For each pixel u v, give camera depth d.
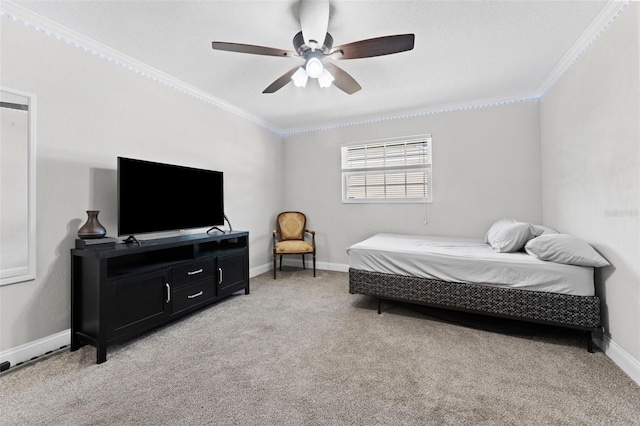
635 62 1.59
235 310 2.76
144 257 2.64
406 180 4.04
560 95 2.67
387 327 2.36
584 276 1.96
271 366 1.78
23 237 1.89
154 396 1.50
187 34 2.17
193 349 2.01
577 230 2.33
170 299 2.37
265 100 3.53
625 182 1.70
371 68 2.71
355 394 1.51
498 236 2.57
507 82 3.01
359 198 4.34
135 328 2.08
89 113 2.26
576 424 1.29
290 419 1.33
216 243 3.43
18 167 1.88
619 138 1.75
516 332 2.25
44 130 2.00
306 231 4.34
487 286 2.25
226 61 2.58
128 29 2.10
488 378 1.64
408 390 1.54
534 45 2.29
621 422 1.29
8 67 1.83
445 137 3.76
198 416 1.35
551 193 2.95
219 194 3.32
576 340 2.11
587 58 2.14
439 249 2.67
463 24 2.03
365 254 2.74
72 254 2.05
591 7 1.84
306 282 3.76
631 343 1.66
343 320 2.51
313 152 4.64
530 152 3.33
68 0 1.79
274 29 2.11
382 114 4.04
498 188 3.49
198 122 3.26
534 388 1.55
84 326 2.00
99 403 1.45
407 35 1.74
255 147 4.18
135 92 2.60
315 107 3.77
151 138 2.74
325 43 1.97
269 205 4.49
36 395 1.51
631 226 1.65
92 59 2.28
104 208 2.36
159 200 2.61
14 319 1.86
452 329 2.32
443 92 3.28
